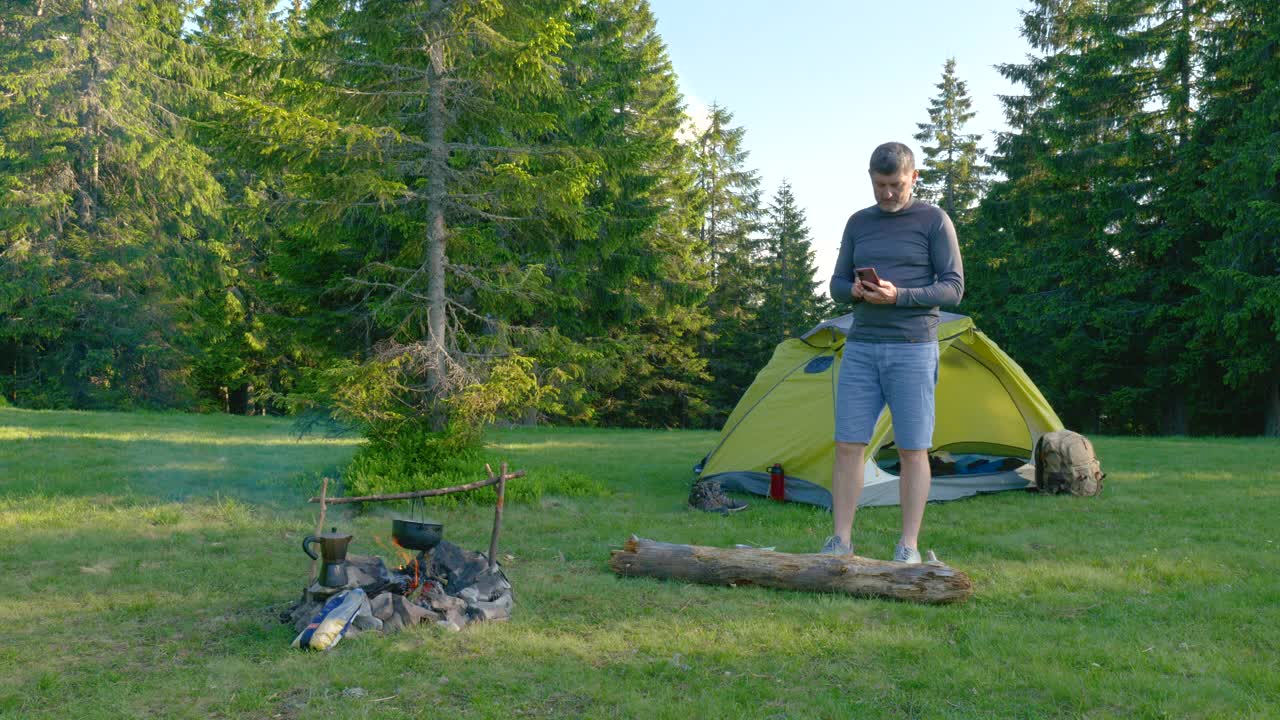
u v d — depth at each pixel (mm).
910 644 3818
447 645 3818
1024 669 3471
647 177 19156
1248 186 19281
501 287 9680
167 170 28172
